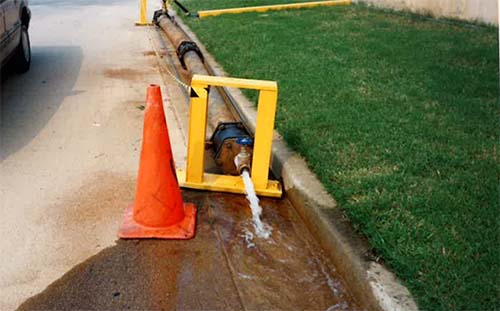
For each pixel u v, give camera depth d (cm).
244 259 336
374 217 334
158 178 350
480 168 398
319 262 334
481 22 1049
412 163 407
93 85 738
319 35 954
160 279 313
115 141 527
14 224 368
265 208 402
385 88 610
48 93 691
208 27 1099
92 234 357
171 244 347
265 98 393
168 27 1122
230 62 764
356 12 1273
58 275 314
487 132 472
